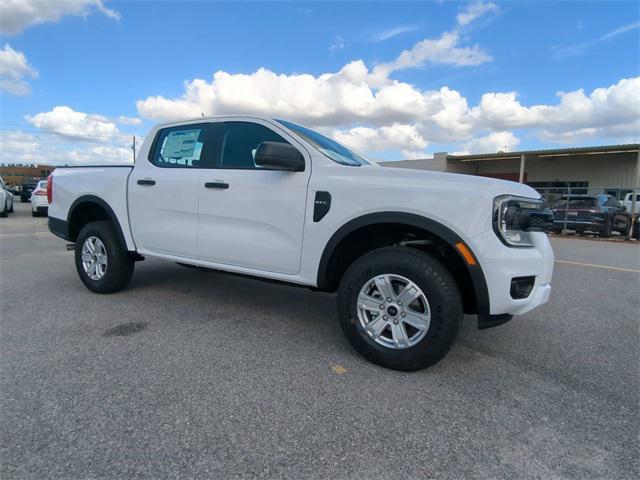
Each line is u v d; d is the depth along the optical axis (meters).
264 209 3.32
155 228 4.03
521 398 2.51
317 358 3.00
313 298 4.61
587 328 3.86
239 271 3.54
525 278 2.68
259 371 2.77
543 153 26.89
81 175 4.65
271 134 3.45
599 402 2.48
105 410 2.25
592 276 6.55
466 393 2.55
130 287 4.92
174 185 3.84
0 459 1.85
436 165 32.81
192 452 1.93
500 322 2.71
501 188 2.68
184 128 3.97
